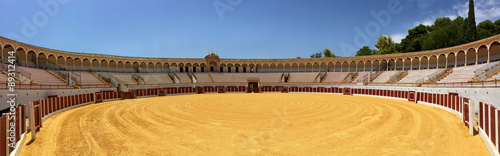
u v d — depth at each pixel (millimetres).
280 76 51469
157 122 13055
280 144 8734
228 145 8664
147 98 31359
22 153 7855
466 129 10648
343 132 10453
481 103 9352
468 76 25766
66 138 9672
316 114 15648
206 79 49000
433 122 12406
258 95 36031
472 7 43594
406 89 28203
